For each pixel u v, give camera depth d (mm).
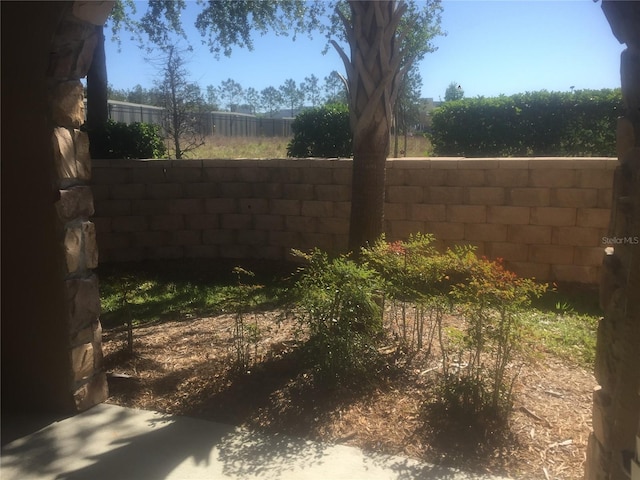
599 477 2479
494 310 4027
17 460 3318
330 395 3953
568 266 6883
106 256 8391
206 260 8516
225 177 8406
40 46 3566
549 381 4246
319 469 3178
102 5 3727
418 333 4621
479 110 9094
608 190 6598
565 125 8695
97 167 8227
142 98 23859
